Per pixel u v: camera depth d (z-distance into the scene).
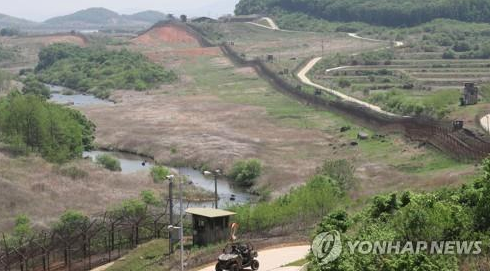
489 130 116.62
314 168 114.06
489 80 198.75
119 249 67.62
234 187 111.50
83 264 63.97
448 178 83.88
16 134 121.88
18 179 99.75
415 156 112.06
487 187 48.50
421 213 44.56
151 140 144.38
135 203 86.19
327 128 149.62
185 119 168.12
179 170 123.44
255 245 62.97
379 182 97.56
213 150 131.88
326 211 74.25
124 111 184.88
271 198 99.25
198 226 65.12
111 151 143.50
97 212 86.12
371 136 134.00
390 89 194.88
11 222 81.50
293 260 57.31
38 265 64.06
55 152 120.38
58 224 77.94
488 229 46.22
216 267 52.50
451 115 137.75
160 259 61.19
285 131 148.88
